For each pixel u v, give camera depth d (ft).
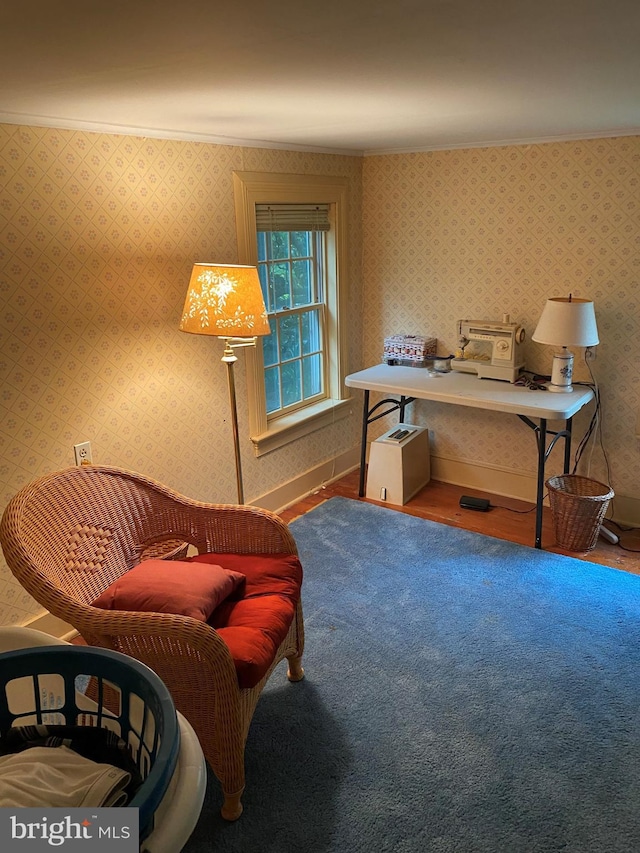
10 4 3.39
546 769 6.61
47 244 8.06
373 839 5.90
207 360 10.61
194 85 5.87
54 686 4.56
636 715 7.31
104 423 9.21
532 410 10.36
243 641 6.17
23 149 7.60
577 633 8.71
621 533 11.51
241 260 10.87
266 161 10.97
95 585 7.11
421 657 8.30
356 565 10.47
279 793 6.40
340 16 3.74
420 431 13.30
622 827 5.98
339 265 13.08
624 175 10.51
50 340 8.31
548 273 11.66
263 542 7.64
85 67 5.04
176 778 3.44
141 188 9.06
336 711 7.43
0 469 8.03
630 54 4.87
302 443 13.07
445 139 11.02
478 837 5.90
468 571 10.24
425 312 13.32
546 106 7.52
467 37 4.31
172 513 7.78
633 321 10.98
